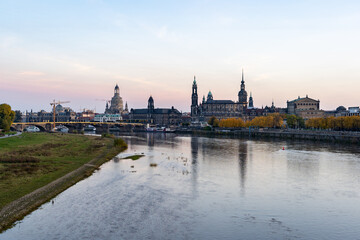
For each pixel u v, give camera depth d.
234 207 51.69
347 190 62.38
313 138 183.38
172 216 47.31
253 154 115.94
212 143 170.88
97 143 147.75
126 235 40.50
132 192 59.72
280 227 43.69
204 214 48.31
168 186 64.69
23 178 64.88
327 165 89.62
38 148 116.12
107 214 47.59
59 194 57.44
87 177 71.94
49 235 40.00
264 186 65.31
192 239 39.78
